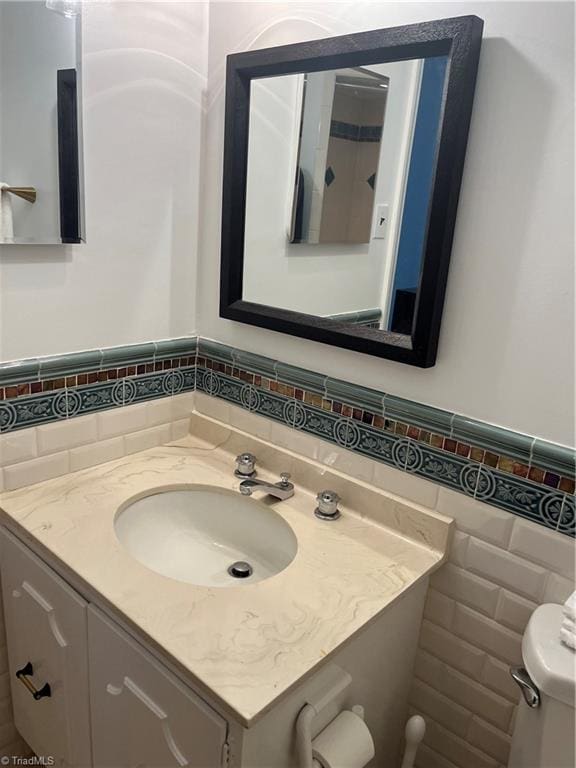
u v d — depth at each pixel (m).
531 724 0.97
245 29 1.29
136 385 1.46
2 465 1.26
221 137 1.39
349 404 1.26
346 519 1.27
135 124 1.30
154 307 1.45
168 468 1.44
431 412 1.13
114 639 1.03
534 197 0.95
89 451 1.40
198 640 0.92
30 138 1.13
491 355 1.05
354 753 0.96
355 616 0.99
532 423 1.03
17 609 1.31
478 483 1.11
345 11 1.12
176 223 1.44
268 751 0.89
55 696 1.26
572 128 0.90
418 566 1.13
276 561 1.30
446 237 1.03
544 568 1.06
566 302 0.95
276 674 0.86
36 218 1.18
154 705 0.98
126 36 1.23
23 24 1.08
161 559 1.34
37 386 1.27
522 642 1.03
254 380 1.44
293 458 1.39
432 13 1.01
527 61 0.92
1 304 1.18
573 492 1.00
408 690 1.31
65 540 1.14
